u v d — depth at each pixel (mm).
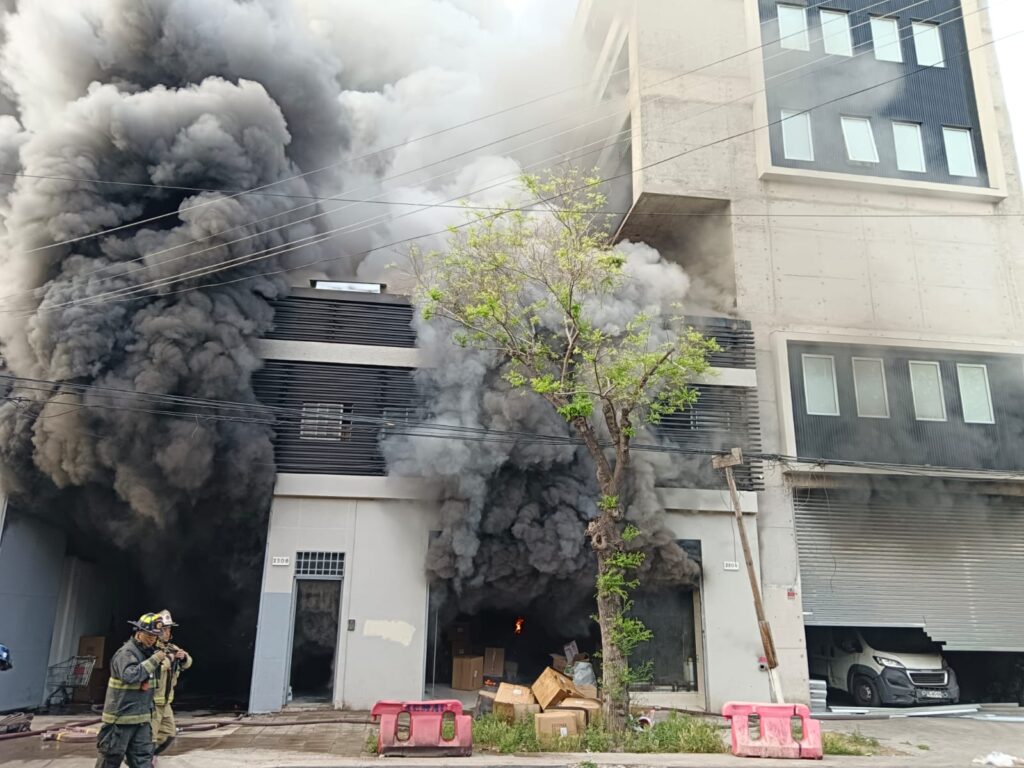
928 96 19219
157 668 6309
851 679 15805
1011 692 17016
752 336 16500
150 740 6258
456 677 14953
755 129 18234
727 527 15234
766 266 17453
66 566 15078
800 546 15703
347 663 13477
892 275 17766
